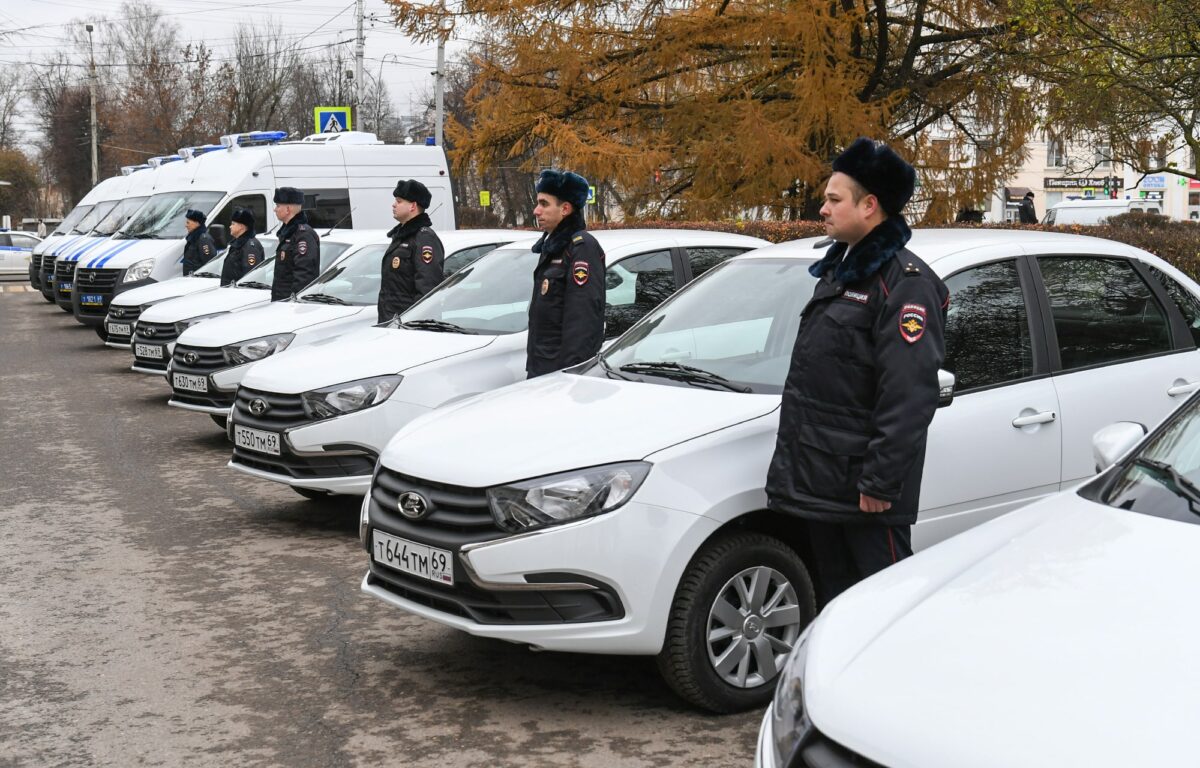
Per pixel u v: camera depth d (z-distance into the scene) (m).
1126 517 2.84
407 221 8.34
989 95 18.72
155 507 7.45
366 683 4.51
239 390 6.94
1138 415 4.96
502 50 19.31
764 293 4.91
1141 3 11.01
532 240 7.90
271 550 6.42
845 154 3.68
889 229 3.69
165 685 4.51
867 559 3.78
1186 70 10.95
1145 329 5.19
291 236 10.71
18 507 7.49
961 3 18.14
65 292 19.97
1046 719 2.04
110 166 72.81
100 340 17.69
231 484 8.12
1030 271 4.91
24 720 4.19
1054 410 4.71
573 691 4.40
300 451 6.48
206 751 3.92
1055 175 49.78
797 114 17.72
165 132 64.69
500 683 4.49
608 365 4.98
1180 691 2.06
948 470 4.39
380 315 8.42
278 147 17.47
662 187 20.33
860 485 3.65
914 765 2.04
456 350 6.69
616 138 19.77
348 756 3.87
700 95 19.08
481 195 42.84
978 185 18.80
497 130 20.17
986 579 2.58
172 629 5.14
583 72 19.33
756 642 4.16
